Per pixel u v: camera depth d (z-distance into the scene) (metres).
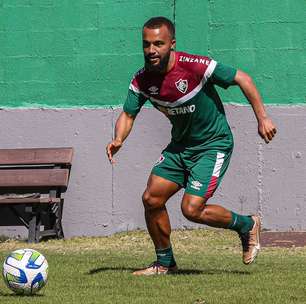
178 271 29.67
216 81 27.20
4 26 46.62
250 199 44.97
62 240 44.16
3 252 39.75
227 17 45.41
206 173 27.27
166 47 26.61
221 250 39.56
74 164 46.16
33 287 24.17
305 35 45.00
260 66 45.22
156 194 27.91
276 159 44.88
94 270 30.22
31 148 45.97
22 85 46.56
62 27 46.38
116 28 46.12
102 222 45.91
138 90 27.64
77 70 46.31
